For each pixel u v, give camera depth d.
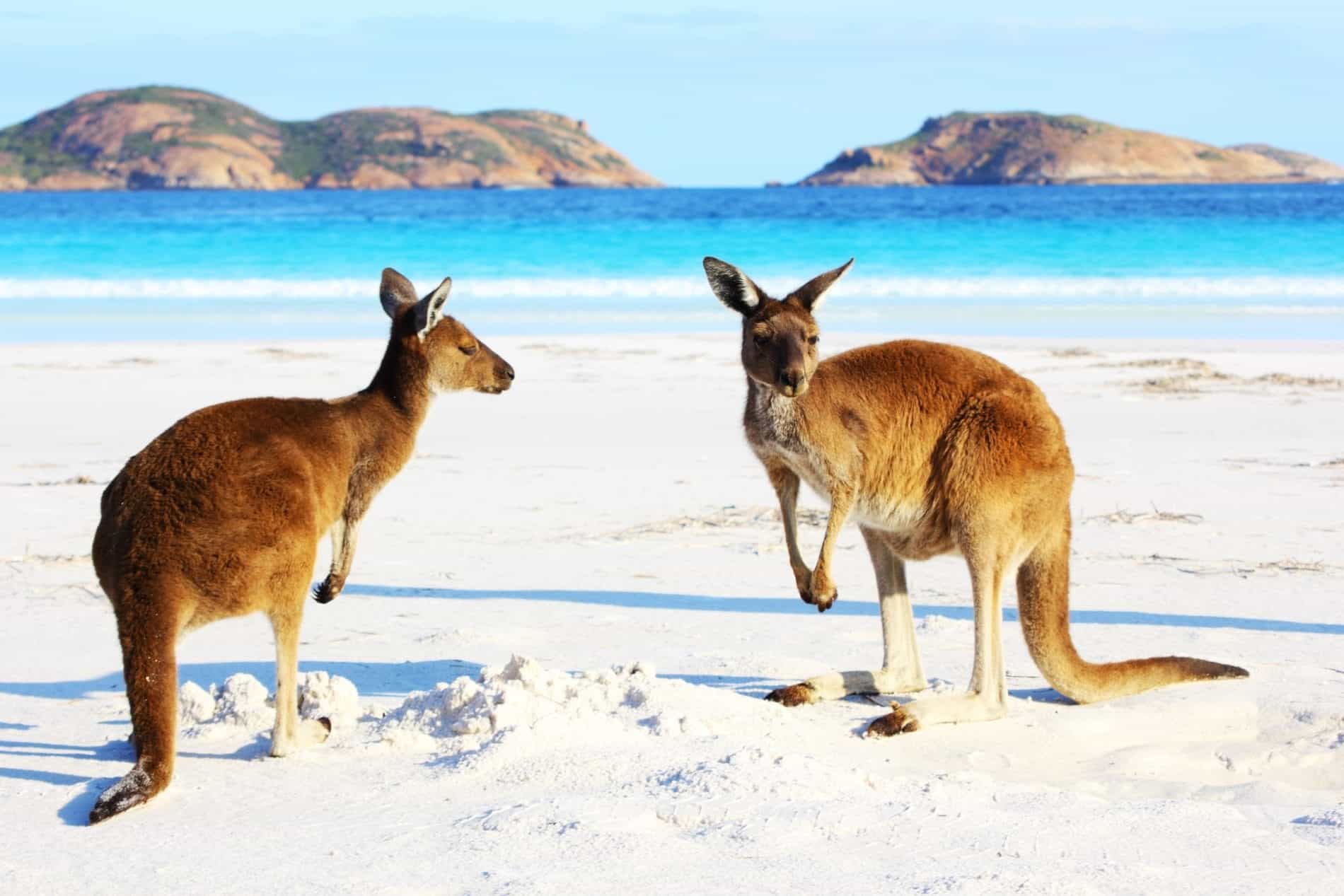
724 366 19.86
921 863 4.42
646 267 35.25
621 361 20.22
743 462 13.53
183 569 5.06
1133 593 8.95
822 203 81.25
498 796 5.10
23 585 8.86
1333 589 8.99
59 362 19.81
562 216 63.44
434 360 6.33
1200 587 9.08
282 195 125.56
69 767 5.54
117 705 6.43
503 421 15.79
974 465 6.30
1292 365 19.53
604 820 4.72
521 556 9.94
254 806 5.03
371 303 28.88
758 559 9.96
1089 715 6.49
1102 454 13.78
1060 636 6.64
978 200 84.31
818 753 5.79
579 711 5.84
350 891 4.21
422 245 42.25
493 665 7.23
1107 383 18.12
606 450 14.09
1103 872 4.36
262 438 5.37
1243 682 6.91
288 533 5.25
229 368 19.39
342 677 6.24
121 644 5.06
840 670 7.27
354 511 6.08
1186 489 12.16
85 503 11.48
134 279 32.34
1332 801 5.44
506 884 4.22
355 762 5.54
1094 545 10.25
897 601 6.82
